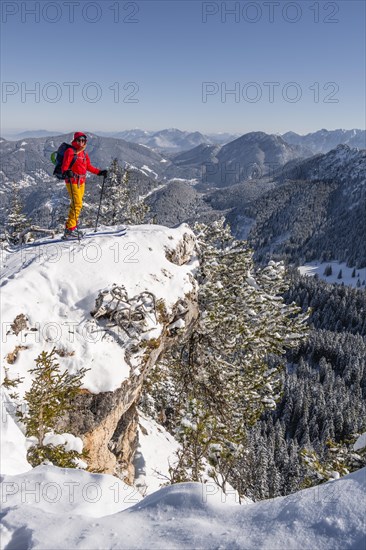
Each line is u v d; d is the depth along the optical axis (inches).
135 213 1171.3
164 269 426.6
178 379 600.7
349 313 5649.6
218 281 509.4
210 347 540.4
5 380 274.2
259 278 561.0
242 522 120.8
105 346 334.0
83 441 295.4
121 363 333.4
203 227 574.6
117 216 1109.1
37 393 259.1
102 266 386.6
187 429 298.2
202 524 122.5
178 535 118.7
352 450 341.4
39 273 357.7
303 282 6481.3
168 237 473.1
